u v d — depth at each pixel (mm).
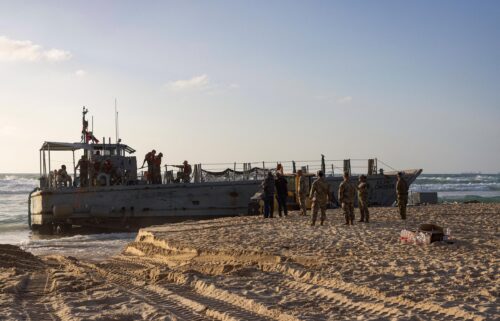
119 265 14586
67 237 29859
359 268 10273
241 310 7570
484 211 25344
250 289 8906
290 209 28953
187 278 10188
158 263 14953
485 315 6414
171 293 9078
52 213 32750
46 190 32594
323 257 11953
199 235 18766
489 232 15930
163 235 19594
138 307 8109
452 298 7426
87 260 18359
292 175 29188
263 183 24469
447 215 23062
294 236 16344
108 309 8062
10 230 37094
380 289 8148
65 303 8586
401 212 21000
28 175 179375
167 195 33156
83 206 32594
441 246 12992
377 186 34875
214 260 13742
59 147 34625
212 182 33469
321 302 7762
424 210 26797
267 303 7684
